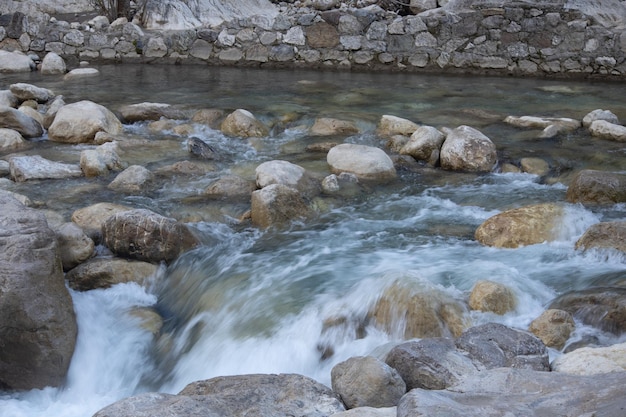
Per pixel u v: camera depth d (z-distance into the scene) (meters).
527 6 9.46
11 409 3.16
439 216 4.64
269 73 9.81
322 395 2.63
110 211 4.48
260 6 11.02
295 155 5.98
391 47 9.98
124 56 10.59
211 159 5.89
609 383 2.27
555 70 9.58
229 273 3.92
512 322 3.26
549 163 5.63
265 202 4.50
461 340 2.90
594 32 9.34
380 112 7.33
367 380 2.68
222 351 3.40
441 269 3.77
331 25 10.05
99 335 3.59
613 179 4.68
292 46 10.23
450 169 5.59
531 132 6.56
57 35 10.59
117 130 6.59
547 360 2.78
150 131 6.75
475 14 9.63
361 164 5.36
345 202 4.88
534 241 4.09
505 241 4.11
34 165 5.39
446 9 9.87
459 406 2.17
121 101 7.75
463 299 3.38
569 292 3.41
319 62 10.22
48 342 3.27
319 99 7.99
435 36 9.81
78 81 9.05
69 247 3.99
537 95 8.32
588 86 8.95
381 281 3.47
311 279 3.78
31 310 3.23
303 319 3.45
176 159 5.85
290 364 3.28
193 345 3.51
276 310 3.55
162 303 3.90
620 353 2.73
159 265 4.07
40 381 3.28
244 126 6.63
